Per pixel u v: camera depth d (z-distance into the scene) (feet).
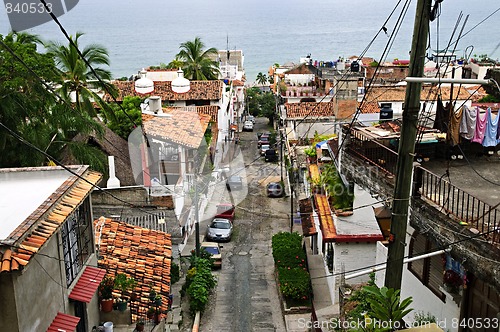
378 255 51.29
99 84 99.66
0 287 30.22
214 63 183.21
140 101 103.60
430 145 45.06
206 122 96.22
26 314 32.09
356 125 56.13
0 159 77.71
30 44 81.35
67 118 80.79
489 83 26.11
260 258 92.63
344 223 62.13
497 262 27.84
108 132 96.12
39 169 43.93
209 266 79.30
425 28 29.27
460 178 40.96
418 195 36.91
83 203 44.68
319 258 81.56
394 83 126.00
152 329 48.91
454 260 33.58
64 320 36.88
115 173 84.99
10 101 74.49
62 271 38.45
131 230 65.51
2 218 34.94
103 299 47.14
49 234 33.12
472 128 40.93
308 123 128.67
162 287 56.34
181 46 182.60
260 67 443.32
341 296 50.60
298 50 508.12
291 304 70.85
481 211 34.50
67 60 93.40
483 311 32.40
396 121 55.16
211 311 73.00
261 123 229.66
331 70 159.12
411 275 41.65
